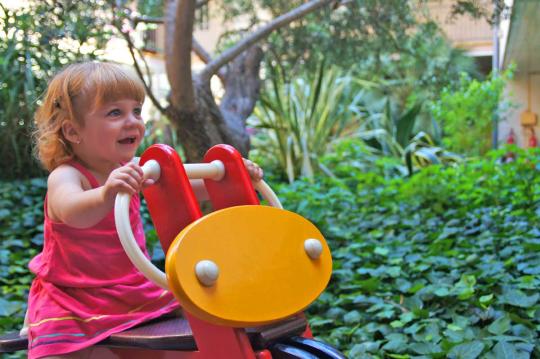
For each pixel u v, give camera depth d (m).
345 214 5.29
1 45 4.81
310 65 6.32
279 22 4.75
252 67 5.73
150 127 7.07
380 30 5.76
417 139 9.39
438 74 7.52
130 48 4.23
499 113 10.16
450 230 4.10
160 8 6.04
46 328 1.67
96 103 1.69
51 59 4.65
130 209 1.85
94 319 1.69
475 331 2.61
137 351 1.71
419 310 2.82
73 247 1.73
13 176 5.74
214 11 8.14
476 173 6.19
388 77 10.77
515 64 9.56
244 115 5.39
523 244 3.48
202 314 1.36
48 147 1.77
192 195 1.52
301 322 1.60
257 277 1.46
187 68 4.17
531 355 2.40
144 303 1.79
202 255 1.40
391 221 4.82
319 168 7.65
